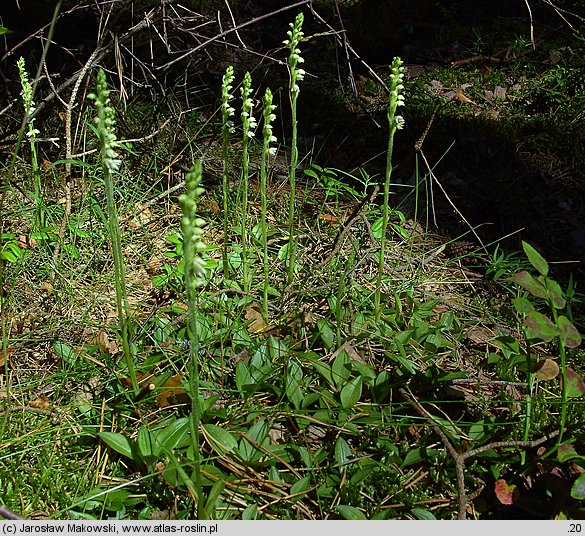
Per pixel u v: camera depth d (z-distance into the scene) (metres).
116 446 2.58
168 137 5.25
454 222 4.98
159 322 3.36
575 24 8.59
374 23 8.98
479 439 2.84
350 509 2.45
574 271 4.50
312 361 3.09
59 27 6.28
